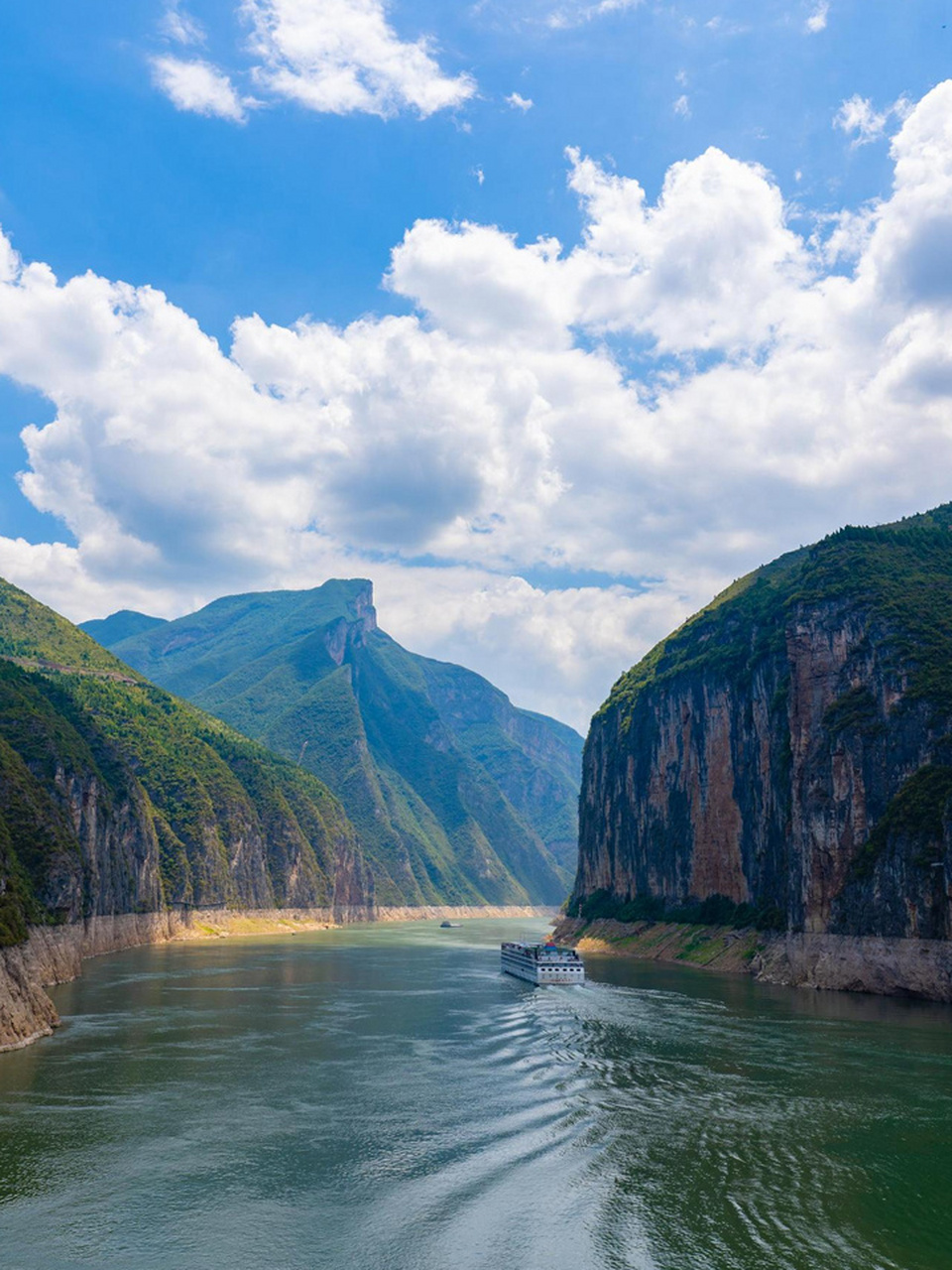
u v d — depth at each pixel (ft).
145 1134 203.41
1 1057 273.75
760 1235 153.89
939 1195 168.76
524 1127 207.41
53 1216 161.79
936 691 428.97
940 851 384.88
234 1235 154.92
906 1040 295.48
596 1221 159.12
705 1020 335.67
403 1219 160.76
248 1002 392.27
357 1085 244.83
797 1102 223.92
